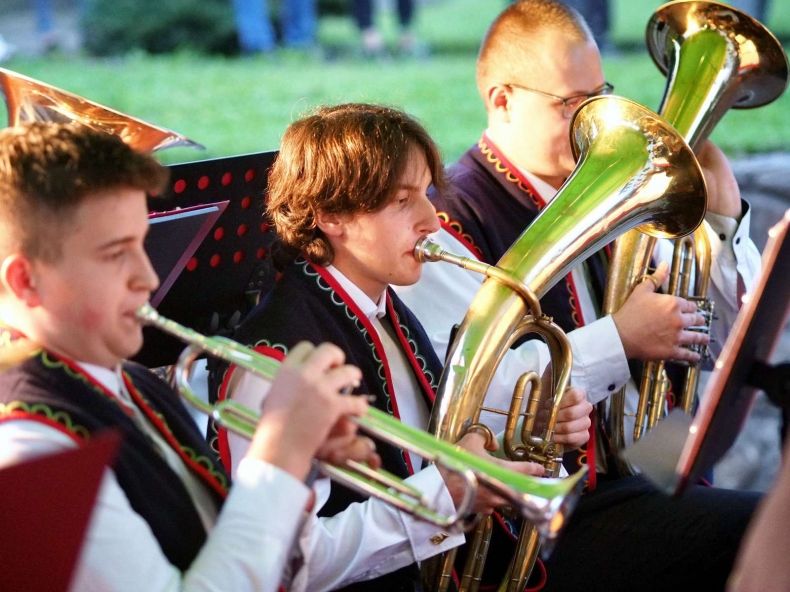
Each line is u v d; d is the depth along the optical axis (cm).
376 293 359
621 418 429
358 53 1744
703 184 384
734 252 468
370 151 336
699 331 431
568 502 255
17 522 209
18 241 244
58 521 210
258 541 242
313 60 1702
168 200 365
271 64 1661
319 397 249
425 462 364
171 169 362
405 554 318
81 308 248
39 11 1783
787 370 278
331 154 338
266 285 403
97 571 238
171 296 374
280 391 251
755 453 664
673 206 390
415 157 342
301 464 249
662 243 483
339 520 314
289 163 348
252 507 244
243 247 390
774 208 909
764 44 443
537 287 351
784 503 219
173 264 329
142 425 270
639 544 395
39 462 205
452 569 344
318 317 346
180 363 264
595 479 421
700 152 467
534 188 461
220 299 393
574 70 448
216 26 1742
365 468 262
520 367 402
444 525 257
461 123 1286
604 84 459
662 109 452
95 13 1739
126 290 252
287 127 360
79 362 258
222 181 375
